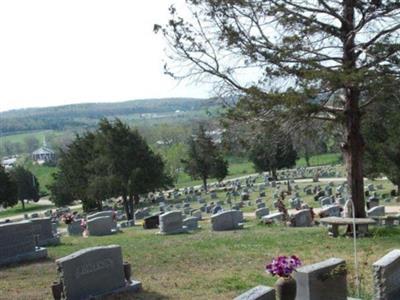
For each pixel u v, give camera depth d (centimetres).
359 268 1173
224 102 1777
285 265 746
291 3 1667
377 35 1645
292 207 3781
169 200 6372
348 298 888
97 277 1024
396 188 4572
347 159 1808
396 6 1593
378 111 1927
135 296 1031
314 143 1897
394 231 1773
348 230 1731
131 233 2391
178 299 1006
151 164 4669
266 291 725
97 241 1952
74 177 5441
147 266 1334
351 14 1669
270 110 1662
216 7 1672
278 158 7088
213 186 7569
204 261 1381
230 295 1028
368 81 1532
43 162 15412
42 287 1143
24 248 1473
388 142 3362
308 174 7625
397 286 880
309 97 1565
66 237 2334
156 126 13662
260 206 4003
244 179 8331
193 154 7100
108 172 4594
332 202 3631
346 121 1761
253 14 1670
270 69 1683
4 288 1138
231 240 1730
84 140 5434
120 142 4572
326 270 823
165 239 1878
